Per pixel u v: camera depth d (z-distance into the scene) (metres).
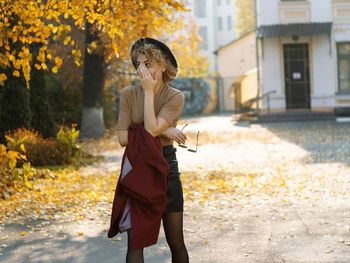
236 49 42.00
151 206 2.99
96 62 19.95
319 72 26.28
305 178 9.48
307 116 25.41
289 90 26.55
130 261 3.01
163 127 3.11
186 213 6.74
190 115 39.06
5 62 5.83
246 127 23.62
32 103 15.42
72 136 12.63
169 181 3.16
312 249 4.86
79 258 4.75
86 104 20.47
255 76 32.56
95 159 13.81
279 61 26.42
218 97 40.94
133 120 3.19
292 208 6.85
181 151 15.57
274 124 24.53
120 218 3.12
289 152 14.04
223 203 7.35
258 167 11.52
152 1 7.07
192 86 40.62
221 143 17.58
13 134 11.95
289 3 26.41
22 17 5.78
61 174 10.46
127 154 3.07
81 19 6.26
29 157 11.59
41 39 5.91
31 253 4.91
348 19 26.28
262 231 5.65
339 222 5.89
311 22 26.38
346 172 9.91
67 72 20.42
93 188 8.82
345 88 26.44
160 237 5.48
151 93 3.08
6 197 7.61
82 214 6.68
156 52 3.15
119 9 6.69
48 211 6.86
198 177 10.14
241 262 4.53
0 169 7.42
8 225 6.04
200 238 5.43
